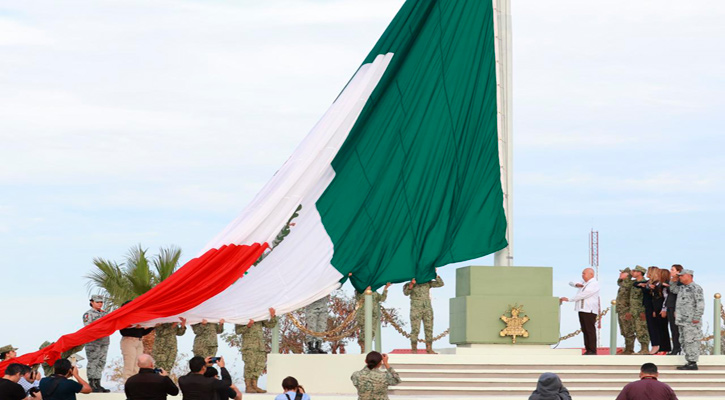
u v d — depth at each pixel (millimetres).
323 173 25531
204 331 22938
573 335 25391
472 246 25766
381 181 25688
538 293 24297
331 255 24891
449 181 26016
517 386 21594
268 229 24109
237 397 16641
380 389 16266
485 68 26812
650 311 23656
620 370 22250
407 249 25312
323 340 24750
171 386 16047
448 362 22062
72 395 16766
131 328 22266
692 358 22188
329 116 25750
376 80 26125
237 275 23172
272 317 23594
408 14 26500
